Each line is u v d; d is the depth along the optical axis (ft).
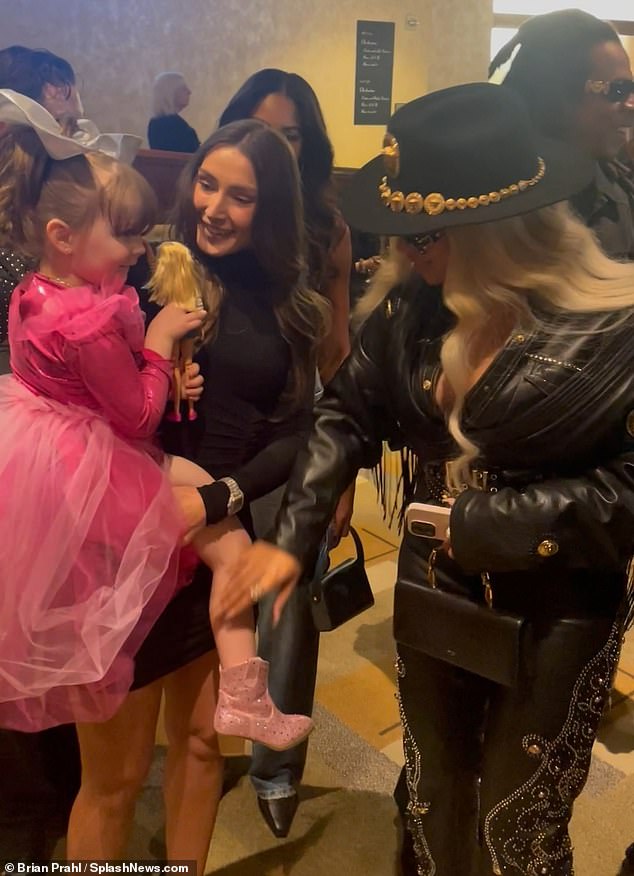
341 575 5.10
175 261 4.40
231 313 4.58
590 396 3.54
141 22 11.68
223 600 4.06
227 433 4.65
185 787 5.00
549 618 3.96
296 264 4.70
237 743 5.27
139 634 4.17
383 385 4.25
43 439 3.99
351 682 7.84
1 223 4.16
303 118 6.01
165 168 6.73
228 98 12.32
